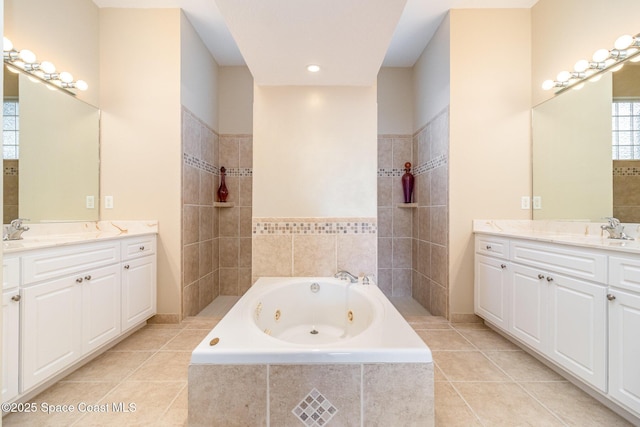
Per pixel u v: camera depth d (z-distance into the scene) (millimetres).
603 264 1540
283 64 2350
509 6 2705
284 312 2299
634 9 1916
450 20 2732
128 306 2307
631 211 1931
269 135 2721
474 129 2734
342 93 2723
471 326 2656
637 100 1923
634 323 1395
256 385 1236
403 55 3490
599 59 2025
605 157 2088
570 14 2332
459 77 2730
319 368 1237
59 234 2291
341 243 2725
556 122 2467
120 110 2678
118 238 2193
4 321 1447
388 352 1251
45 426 1444
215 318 2826
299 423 1236
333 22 1846
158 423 1469
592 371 1588
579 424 1464
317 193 2727
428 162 3221
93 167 2602
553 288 1853
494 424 1465
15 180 2010
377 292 2133
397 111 3752
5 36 1943
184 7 2672
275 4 1688
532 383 1796
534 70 2693
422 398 1249
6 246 1571
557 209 2453
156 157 2686
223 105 3703
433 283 3068
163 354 2133
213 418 1239
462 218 2746
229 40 3170
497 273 2402
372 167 2725
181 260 2713
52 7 2234
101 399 1640
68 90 2359
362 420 1244
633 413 1396
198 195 3082
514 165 2734
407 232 3744
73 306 1811
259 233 2721
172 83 2682
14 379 1482
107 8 2678
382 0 1657
